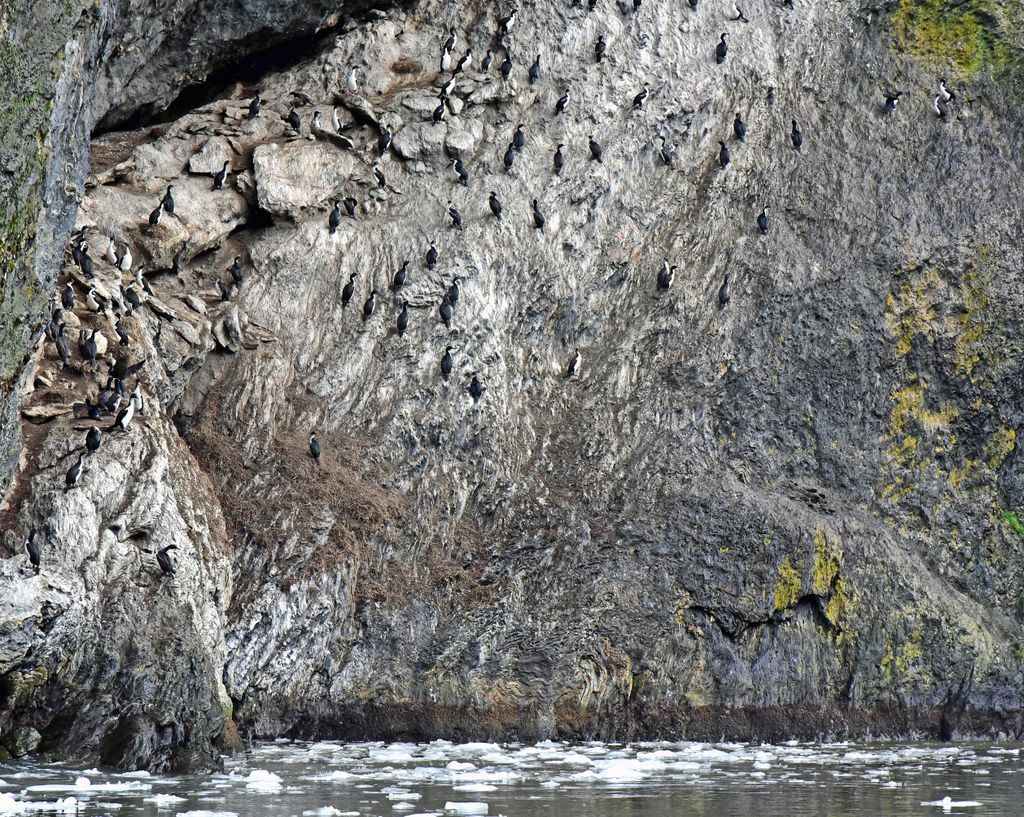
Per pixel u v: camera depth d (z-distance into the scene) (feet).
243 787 119.75
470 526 184.55
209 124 200.34
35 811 102.78
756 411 207.41
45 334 151.23
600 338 209.36
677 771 140.77
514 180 208.33
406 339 192.95
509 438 195.00
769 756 157.07
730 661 183.73
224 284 188.14
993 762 158.92
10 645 126.11
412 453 185.98
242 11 200.34
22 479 138.00
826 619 191.42
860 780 136.98
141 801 108.68
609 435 199.11
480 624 172.96
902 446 215.10
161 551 140.26
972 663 197.88
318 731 161.89
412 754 150.51
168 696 133.18
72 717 129.80
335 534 171.42
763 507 191.93
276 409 182.70
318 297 193.36
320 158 199.93
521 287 204.13
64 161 131.64
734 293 212.84
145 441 147.95
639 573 183.32
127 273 173.17
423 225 201.16
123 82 195.93
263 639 160.45
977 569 214.69
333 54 213.05
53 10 123.54
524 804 113.60
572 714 171.94
